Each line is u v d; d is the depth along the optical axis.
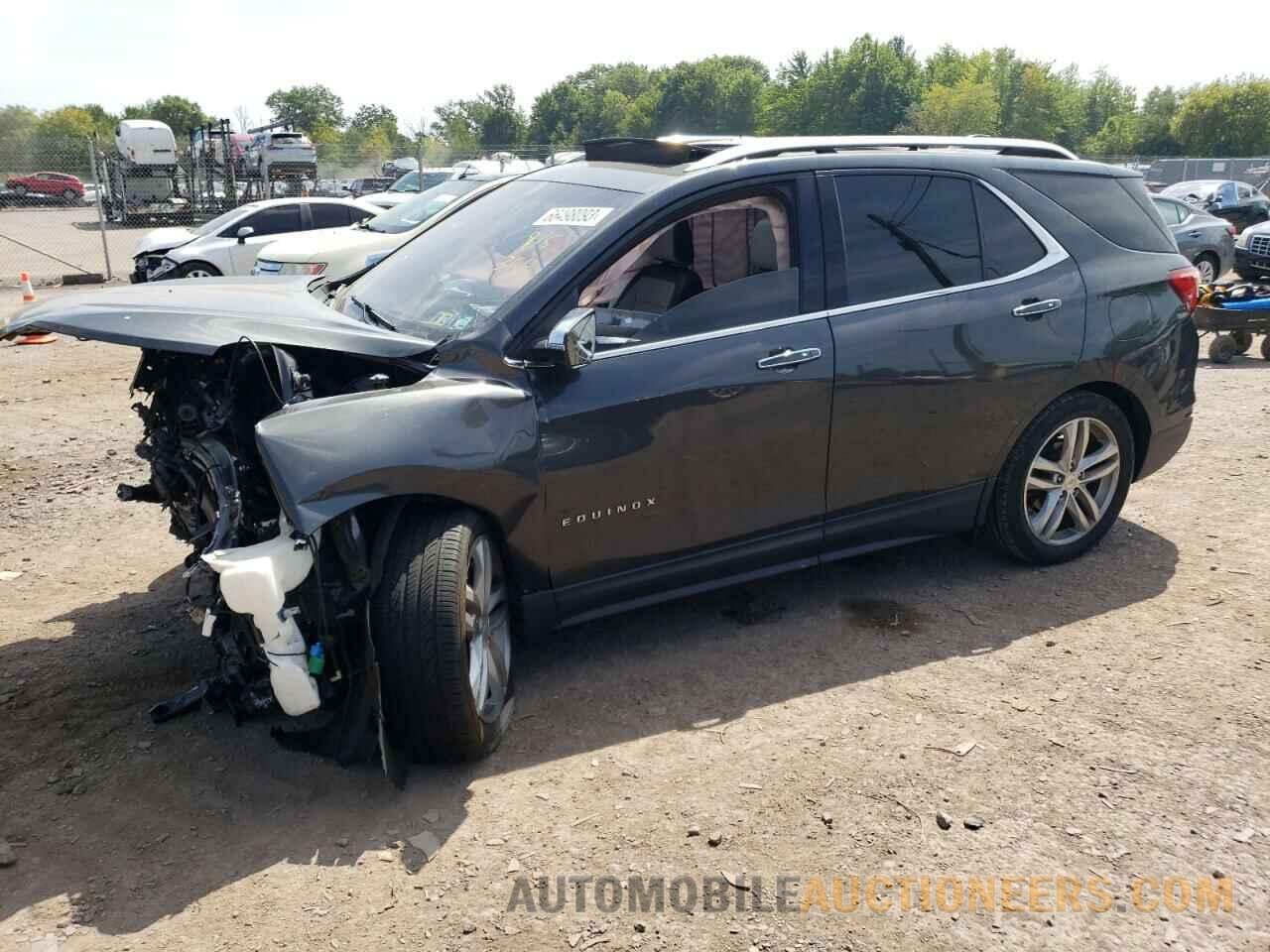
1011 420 4.25
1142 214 4.69
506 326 3.36
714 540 3.77
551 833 2.88
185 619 4.24
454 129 99.00
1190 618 4.14
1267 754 3.22
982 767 3.17
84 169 23.61
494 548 3.33
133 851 2.81
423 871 2.73
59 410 7.86
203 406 3.34
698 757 3.24
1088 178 4.57
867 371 3.86
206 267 14.45
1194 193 29.06
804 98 102.69
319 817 2.96
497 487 3.18
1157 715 3.45
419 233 4.50
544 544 3.40
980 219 4.20
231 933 2.51
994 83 94.00
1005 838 2.85
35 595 4.50
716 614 4.24
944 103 81.88
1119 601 4.31
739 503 3.76
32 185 32.12
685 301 3.62
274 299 3.79
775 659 3.86
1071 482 4.54
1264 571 4.58
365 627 2.94
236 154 30.38
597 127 137.12
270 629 2.82
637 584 3.68
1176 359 4.62
